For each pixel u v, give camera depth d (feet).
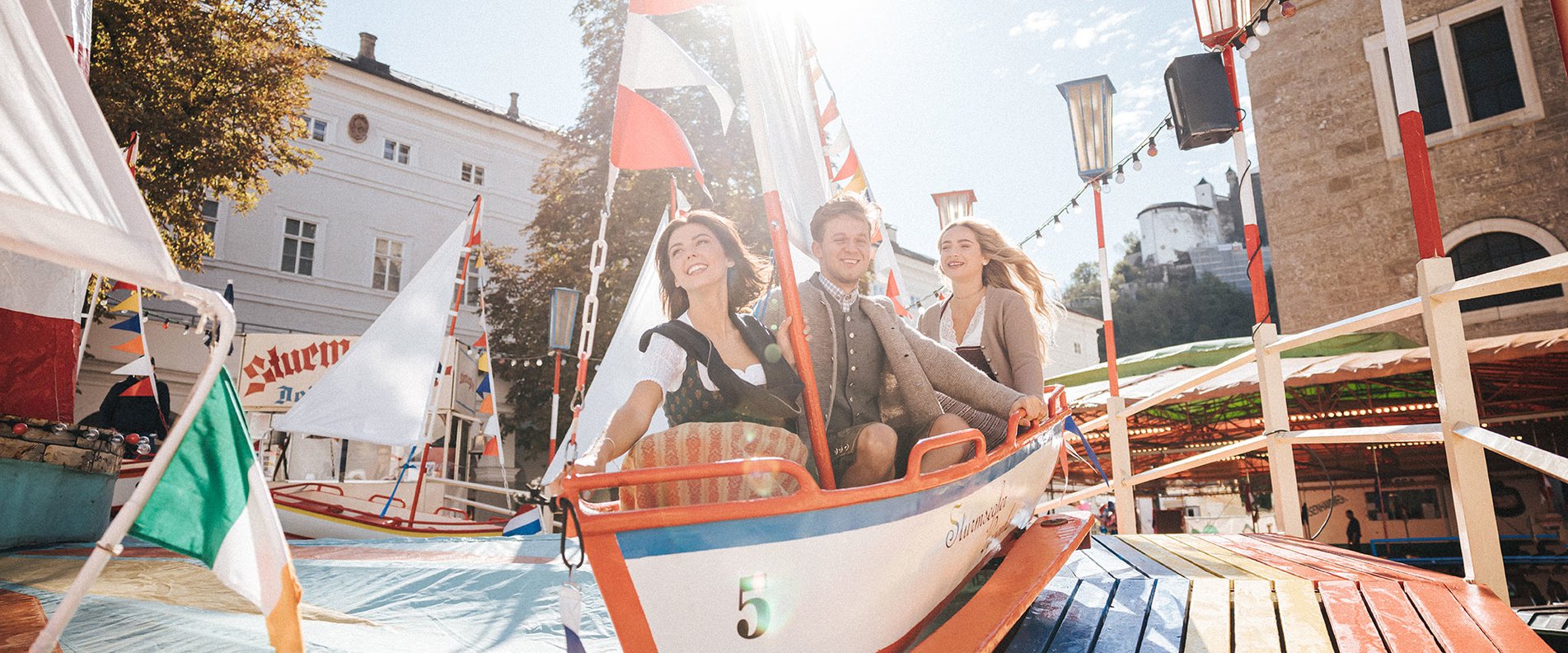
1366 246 54.24
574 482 5.49
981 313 12.45
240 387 50.37
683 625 5.41
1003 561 9.14
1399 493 54.75
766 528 5.59
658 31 8.99
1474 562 10.03
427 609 10.03
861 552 6.08
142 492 4.75
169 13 53.26
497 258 86.22
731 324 8.50
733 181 76.07
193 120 53.36
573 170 82.33
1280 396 16.60
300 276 83.66
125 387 27.12
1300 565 11.69
